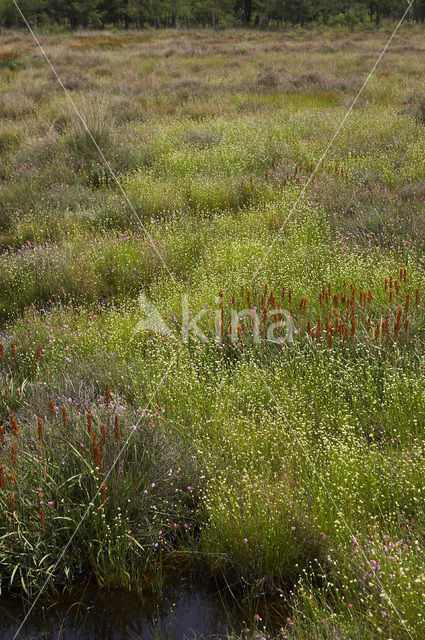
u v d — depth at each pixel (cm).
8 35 4872
